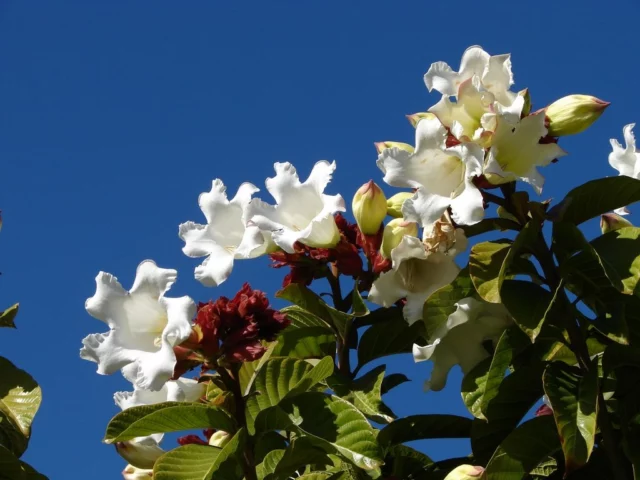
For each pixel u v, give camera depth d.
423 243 1.74
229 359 1.68
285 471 1.73
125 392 1.81
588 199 1.73
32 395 1.83
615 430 1.73
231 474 1.70
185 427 1.70
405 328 1.84
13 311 1.89
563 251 1.71
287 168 1.79
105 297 1.69
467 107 1.68
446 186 1.69
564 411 1.65
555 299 1.70
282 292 1.83
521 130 1.66
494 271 1.70
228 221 1.78
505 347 1.73
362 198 1.79
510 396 1.74
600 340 1.77
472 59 1.69
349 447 1.68
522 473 1.69
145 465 1.82
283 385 1.74
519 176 1.66
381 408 1.77
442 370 1.77
